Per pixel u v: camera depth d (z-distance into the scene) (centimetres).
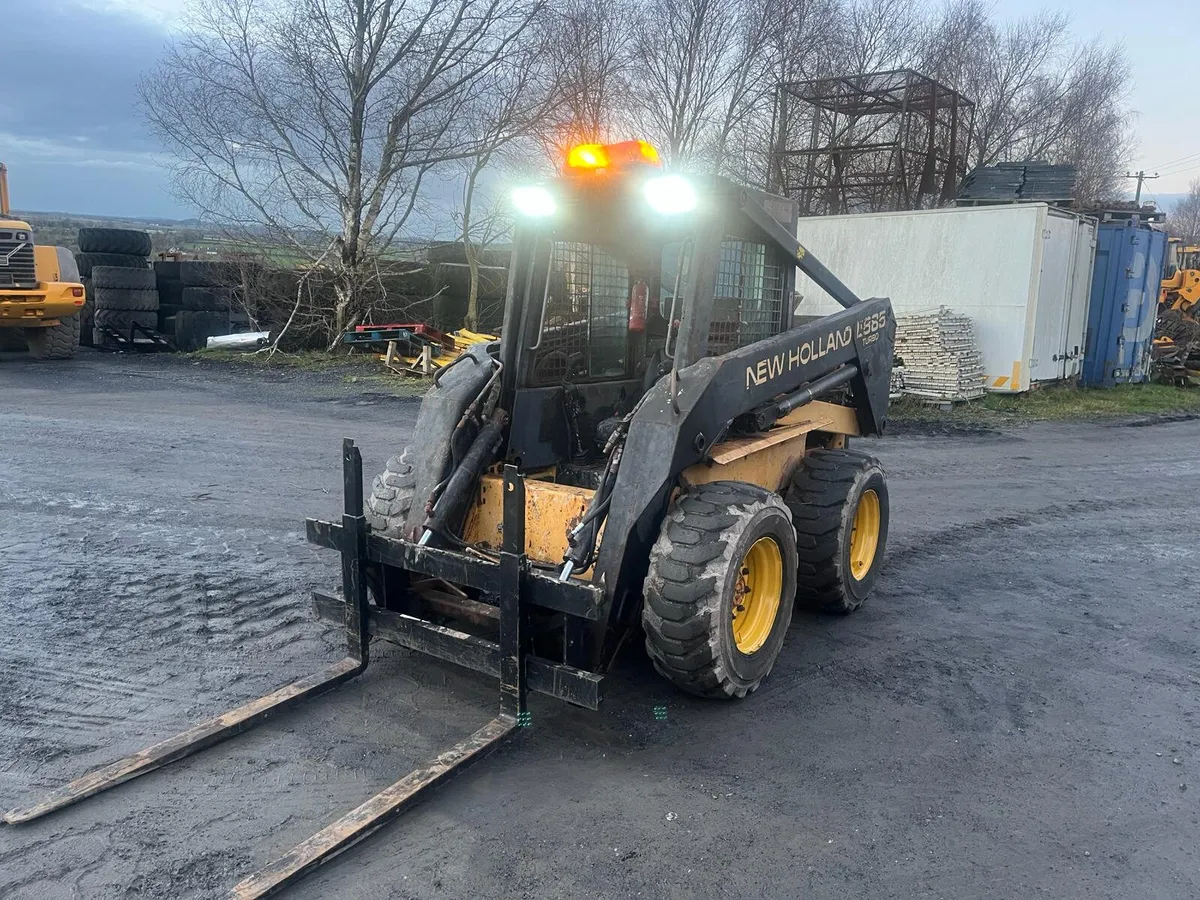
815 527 468
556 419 446
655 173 393
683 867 281
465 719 367
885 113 2064
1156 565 625
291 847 283
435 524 376
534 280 421
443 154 1645
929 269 1364
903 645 466
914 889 275
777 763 345
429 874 273
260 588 506
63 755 332
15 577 510
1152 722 390
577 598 322
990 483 869
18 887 261
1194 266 2162
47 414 1021
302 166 1608
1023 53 3025
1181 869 289
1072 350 1493
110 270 1684
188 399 1165
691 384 357
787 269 468
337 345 1641
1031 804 324
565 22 1681
